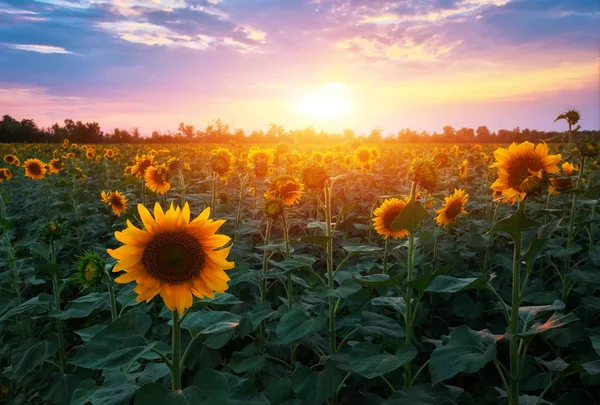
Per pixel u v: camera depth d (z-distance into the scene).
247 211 7.18
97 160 17.56
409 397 2.62
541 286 4.72
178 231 2.38
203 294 2.39
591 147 4.36
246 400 2.62
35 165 10.02
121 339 2.32
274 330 3.49
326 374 2.86
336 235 6.48
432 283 2.77
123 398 2.29
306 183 3.56
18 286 4.89
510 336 2.50
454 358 2.33
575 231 4.79
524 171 2.94
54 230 4.16
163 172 6.70
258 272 3.61
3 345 4.71
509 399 2.70
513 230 2.61
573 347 3.97
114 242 6.92
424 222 5.76
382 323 3.19
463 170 8.97
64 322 5.25
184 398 2.07
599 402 3.54
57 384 3.68
